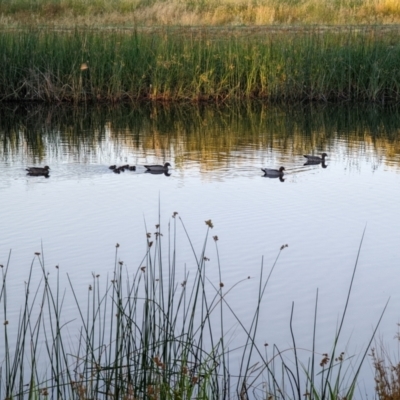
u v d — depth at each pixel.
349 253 11.36
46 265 10.89
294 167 16.94
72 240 11.90
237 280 10.39
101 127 21.97
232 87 26.00
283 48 25.95
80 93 25.25
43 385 7.56
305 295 9.95
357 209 13.59
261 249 11.50
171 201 14.10
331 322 9.21
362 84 25.11
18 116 23.50
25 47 25.55
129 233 12.22
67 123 22.56
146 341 7.00
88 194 14.59
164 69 25.69
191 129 21.62
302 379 7.95
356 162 17.45
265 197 14.38
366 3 35.56
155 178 15.90
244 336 8.87
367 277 10.49
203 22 33.00
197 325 9.09
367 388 7.75
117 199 14.24
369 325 9.12
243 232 12.25
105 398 7.02
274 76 25.50
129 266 10.80
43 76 25.30
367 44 25.81
